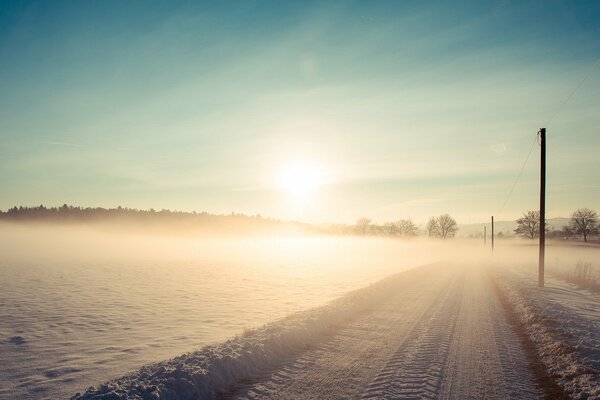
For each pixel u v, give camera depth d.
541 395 6.55
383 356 8.62
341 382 7.00
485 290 21.66
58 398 6.69
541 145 25.55
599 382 6.79
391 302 16.69
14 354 9.56
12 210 169.38
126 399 5.62
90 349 10.00
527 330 11.53
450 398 6.37
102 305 17.34
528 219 110.69
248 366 7.55
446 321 12.75
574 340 9.82
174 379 6.36
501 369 7.88
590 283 24.27
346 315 13.14
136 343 10.63
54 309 16.28
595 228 104.75
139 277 29.64
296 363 8.06
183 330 12.30
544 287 23.22
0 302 18.02
